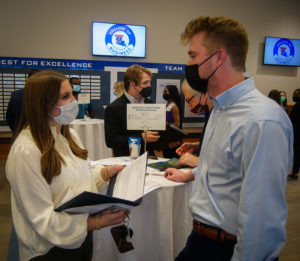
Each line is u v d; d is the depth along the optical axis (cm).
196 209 92
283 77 597
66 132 104
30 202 82
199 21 86
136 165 116
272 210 70
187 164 148
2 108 457
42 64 463
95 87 493
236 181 80
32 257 89
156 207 135
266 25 567
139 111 161
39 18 455
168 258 141
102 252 136
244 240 71
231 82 84
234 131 77
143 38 498
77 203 79
